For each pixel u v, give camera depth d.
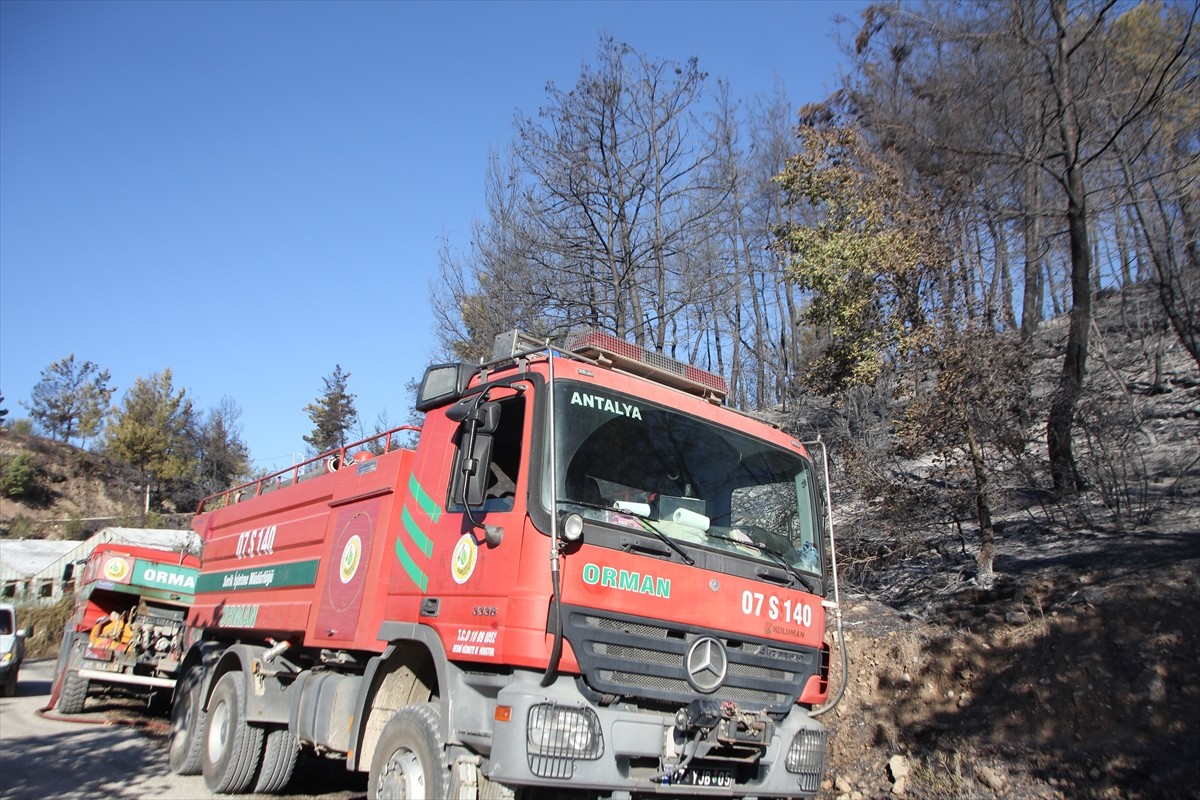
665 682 5.29
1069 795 6.54
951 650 8.79
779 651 6.02
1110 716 7.07
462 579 5.65
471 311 19.70
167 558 14.61
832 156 12.40
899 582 11.12
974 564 10.57
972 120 14.86
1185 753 6.30
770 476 6.61
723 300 20.73
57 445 65.25
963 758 7.45
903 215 11.34
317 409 48.69
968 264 12.47
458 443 6.15
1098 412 11.16
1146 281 18.48
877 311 11.80
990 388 10.48
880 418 13.91
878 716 8.74
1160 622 7.57
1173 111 13.95
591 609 5.07
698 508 5.92
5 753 10.47
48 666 26.70
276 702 8.38
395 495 6.90
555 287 18.94
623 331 18.22
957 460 10.73
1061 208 16.59
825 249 11.82
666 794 5.41
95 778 9.23
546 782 4.71
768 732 5.54
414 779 5.50
